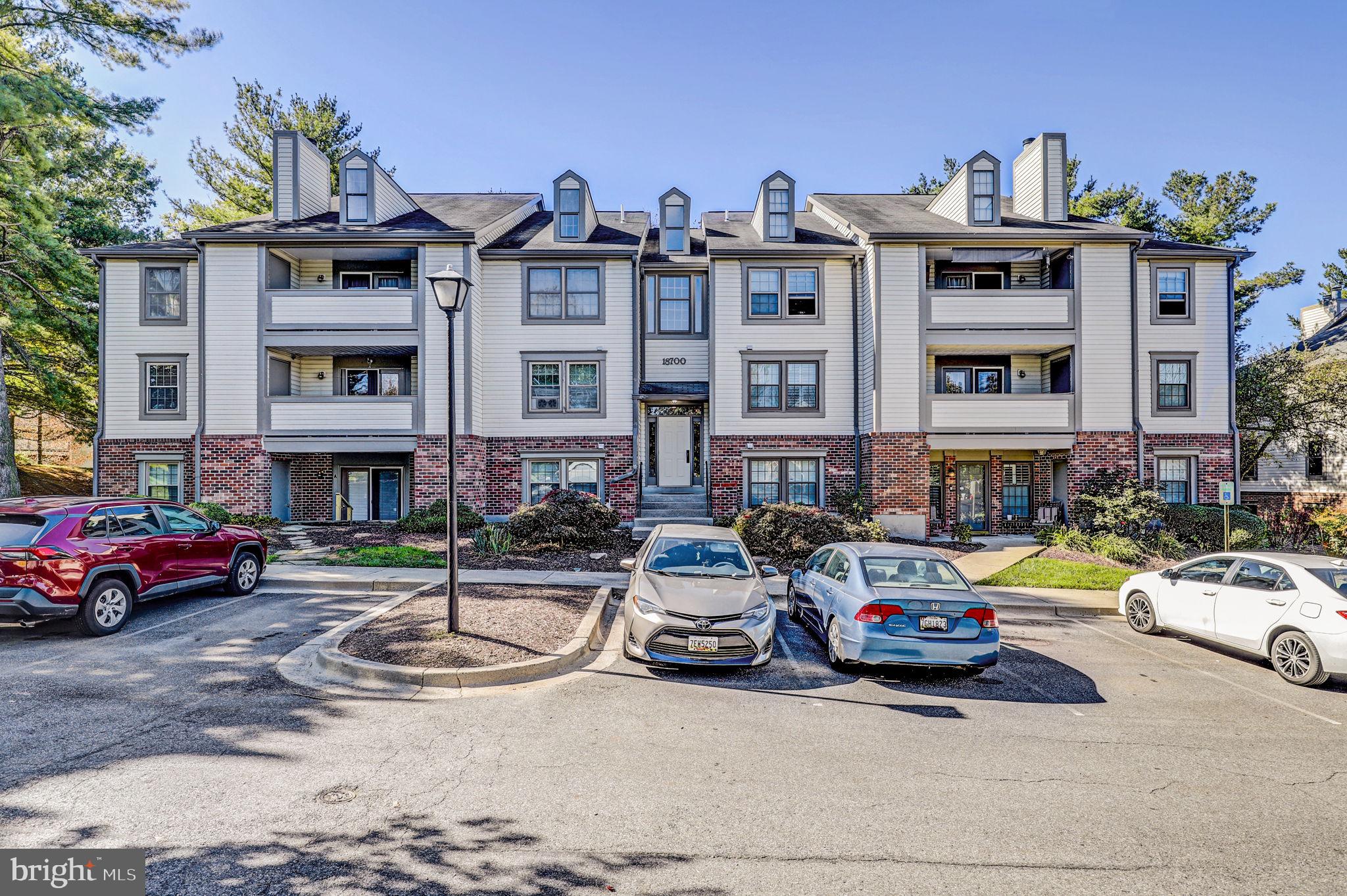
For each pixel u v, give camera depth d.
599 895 3.46
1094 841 4.08
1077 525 17.80
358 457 19.50
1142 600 9.77
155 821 4.08
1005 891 3.56
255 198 29.36
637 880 3.59
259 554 11.09
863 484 18.86
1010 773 5.02
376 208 18.75
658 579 8.03
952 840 4.06
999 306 18.34
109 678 6.71
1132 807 4.52
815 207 23.53
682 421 20.05
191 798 4.37
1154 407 18.98
